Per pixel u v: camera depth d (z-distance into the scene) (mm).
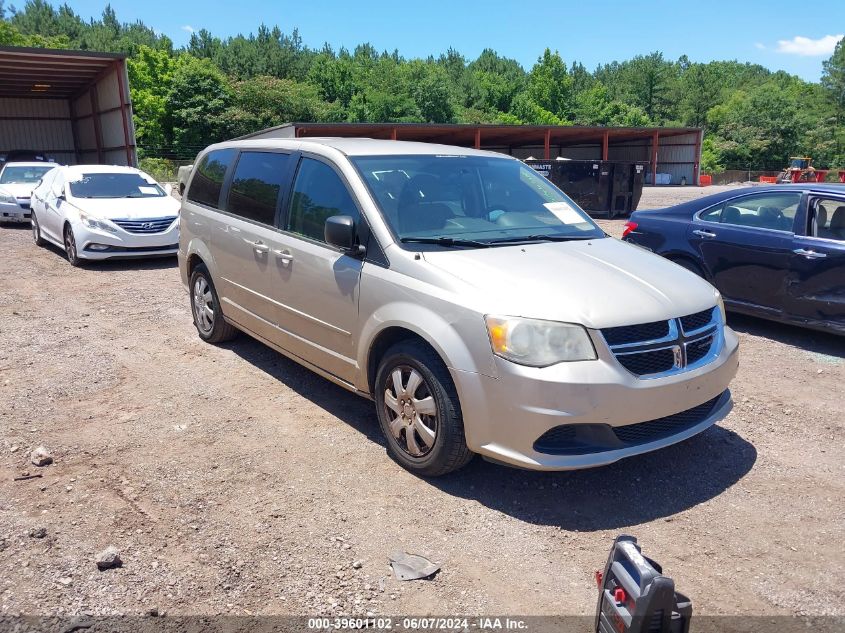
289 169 5004
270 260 4938
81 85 29688
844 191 6363
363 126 34625
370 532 3332
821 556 3203
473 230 4312
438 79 73500
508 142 48812
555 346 3352
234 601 2816
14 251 11758
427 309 3668
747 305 6980
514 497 3691
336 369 4449
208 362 5836
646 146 52969
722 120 94562
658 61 109312
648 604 2055
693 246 7410
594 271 3850
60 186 11148
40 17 96125
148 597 2822
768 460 4184
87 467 3934
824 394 5352
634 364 3469
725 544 3293
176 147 54250
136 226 10172
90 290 8727
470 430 3523
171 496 3627
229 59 86625
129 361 5848
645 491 3789
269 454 4137
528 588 2951
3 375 5449
